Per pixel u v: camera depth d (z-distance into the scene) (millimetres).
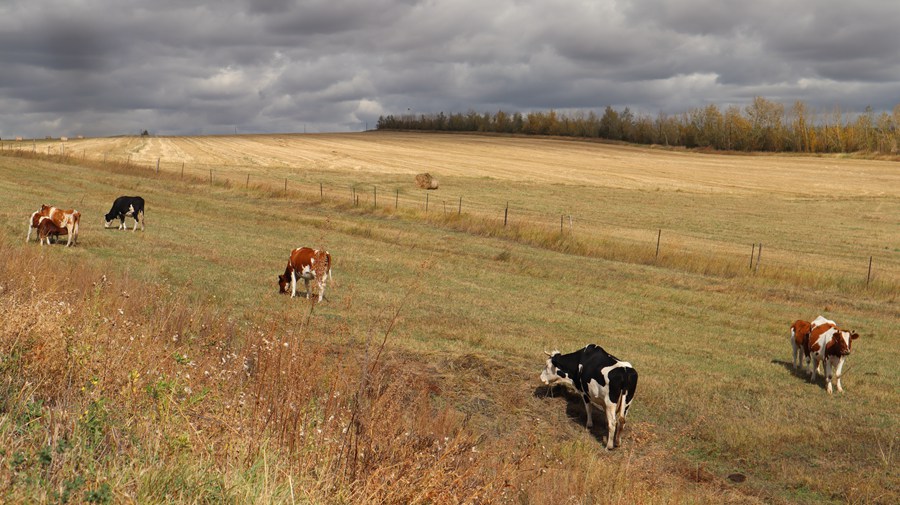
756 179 84812
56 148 86562
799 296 26422
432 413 10094
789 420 13070
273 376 6258
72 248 23312
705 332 20406
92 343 6469
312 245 30047
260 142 111750
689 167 98688
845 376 16438
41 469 4082
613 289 26016
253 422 5441
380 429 5715
